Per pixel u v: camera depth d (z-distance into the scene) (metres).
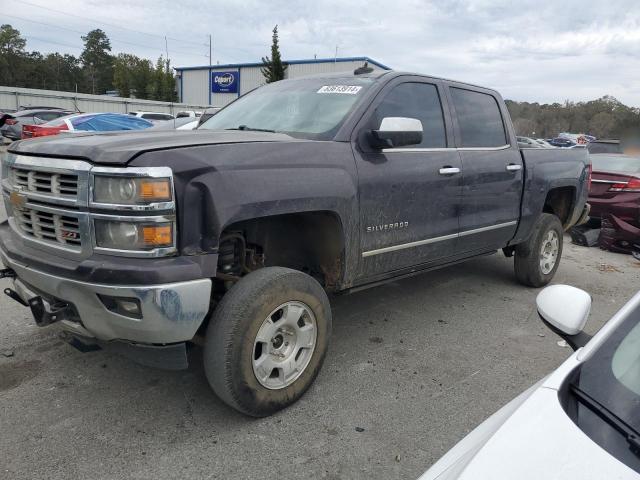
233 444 2.79
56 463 2.59
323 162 3.20
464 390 3.46
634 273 6.91
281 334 3.03
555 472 1.36
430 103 4.22
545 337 4.42
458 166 4.25
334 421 3.03
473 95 4.73
